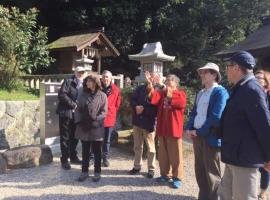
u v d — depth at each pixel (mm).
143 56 9203
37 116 8523
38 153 6391
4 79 9867
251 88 3299
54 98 7508
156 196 5016
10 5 14531
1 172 5863
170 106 5266
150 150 5801
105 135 6426
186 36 17547
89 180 5609
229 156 3430
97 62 12789
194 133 4570
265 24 12953
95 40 11758
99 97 5453
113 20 16219
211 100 4457
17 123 8102
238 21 17406
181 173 5387
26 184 5375
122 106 8680
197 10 17203
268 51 9969
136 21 16672
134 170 5992
